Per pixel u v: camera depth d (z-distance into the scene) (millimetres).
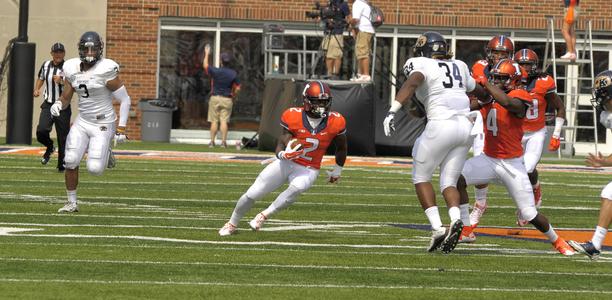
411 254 26844
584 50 67312
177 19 73312
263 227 31500
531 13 73812
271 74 66625
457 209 26312
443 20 73625
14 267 23125
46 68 48500
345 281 22656
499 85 27844
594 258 25703
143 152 62156
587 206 40938
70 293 20422
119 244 27031
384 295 21188
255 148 68812
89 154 33094
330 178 29297
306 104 28297
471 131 26484
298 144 28125
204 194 40781
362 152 63594
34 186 41281
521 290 22203
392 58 74000
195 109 73938
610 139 74938
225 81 68125
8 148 60594
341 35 63094
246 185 44812
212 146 68750
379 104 65438
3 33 72375
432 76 26516
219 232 29500
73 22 72875
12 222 30734
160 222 31875
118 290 20859
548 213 38125
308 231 30953
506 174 27703
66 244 26703
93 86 32906
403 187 46281
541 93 34312
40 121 49062
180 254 25672
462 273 24141
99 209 34750
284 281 22469
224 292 21000
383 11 73500
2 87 72688
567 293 21969
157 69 73062
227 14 73062
